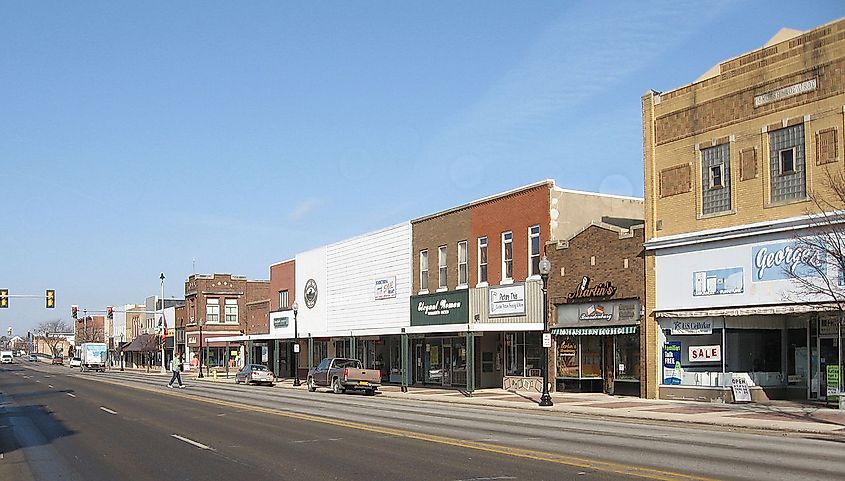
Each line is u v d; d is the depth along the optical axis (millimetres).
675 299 31422
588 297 35656
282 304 68688
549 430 21375
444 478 13273
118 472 15102
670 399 31609
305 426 22781
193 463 15898
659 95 32906
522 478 13102
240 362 87062
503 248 41562
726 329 29750
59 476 14891
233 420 25328
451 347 46125
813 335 29344
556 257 37719
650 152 33000
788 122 27812
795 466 14188
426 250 48188
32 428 24328
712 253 30031
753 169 28938
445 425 22797
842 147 26078
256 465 15344
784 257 27391
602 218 39719
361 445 18000
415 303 48656
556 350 37938
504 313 40812
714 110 30547
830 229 25219
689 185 31344
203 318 92375
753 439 19188
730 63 30125
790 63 27891
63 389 49438
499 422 24078
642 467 14023
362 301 55062
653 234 32594
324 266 60750
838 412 25172
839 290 25391
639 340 33281
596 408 28828
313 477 13758
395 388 46375
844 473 13336
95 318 166625
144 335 112938
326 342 63469
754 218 28719
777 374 30516
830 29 26625
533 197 39531
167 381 64062
